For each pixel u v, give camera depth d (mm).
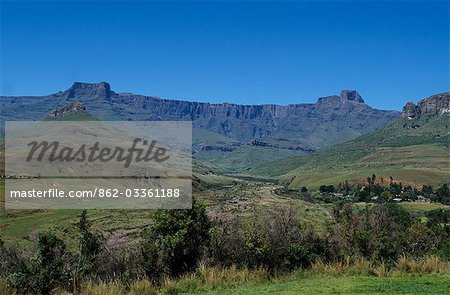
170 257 17281
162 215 17672
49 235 16719
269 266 17812
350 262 18844
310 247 18750
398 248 20609
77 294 14648
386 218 23000
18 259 16141
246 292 14609
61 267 15773
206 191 108625
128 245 18469
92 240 17484
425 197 153250
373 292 14172
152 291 14977
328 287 15023
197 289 15367
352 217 21719
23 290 14820
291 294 14023
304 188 194250
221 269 16938
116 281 15578
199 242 17891
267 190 169625
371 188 168875
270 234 18484
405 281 15828
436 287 14641
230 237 18156
